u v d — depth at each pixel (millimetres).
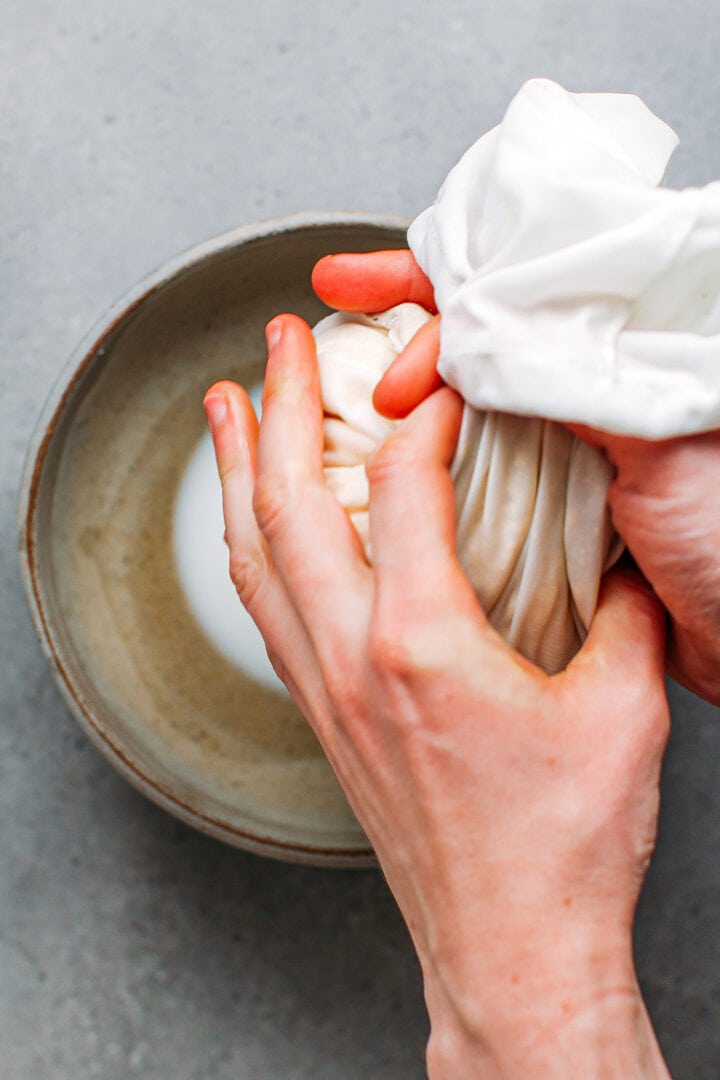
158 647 601
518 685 417
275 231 544
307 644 455
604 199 417
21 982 658
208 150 655
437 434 432
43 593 546
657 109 663
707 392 411
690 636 450
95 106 656
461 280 441
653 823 429
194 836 661
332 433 472
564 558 452
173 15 659
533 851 417
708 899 660
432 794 418
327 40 659
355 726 429
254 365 606
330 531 438
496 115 658
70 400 549
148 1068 656
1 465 649
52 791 657
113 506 600
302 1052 658
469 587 421
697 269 418
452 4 662
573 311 420
